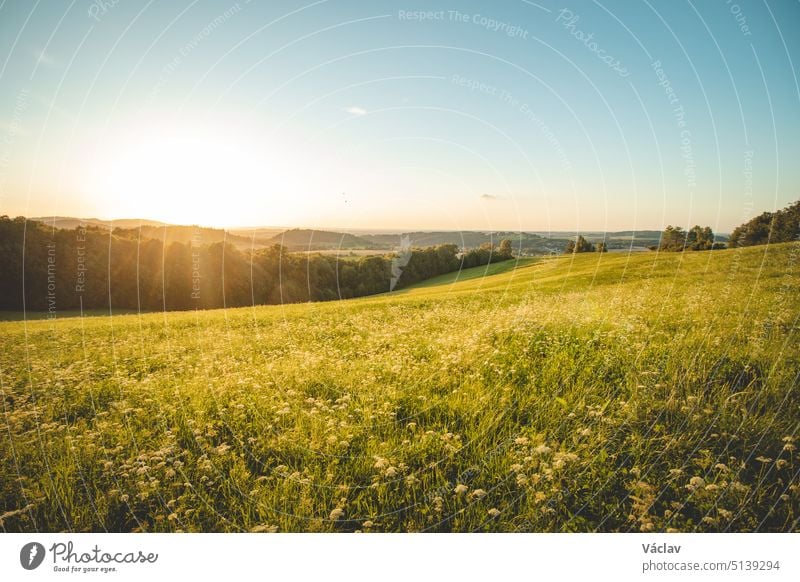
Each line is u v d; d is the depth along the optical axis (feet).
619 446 14.94
